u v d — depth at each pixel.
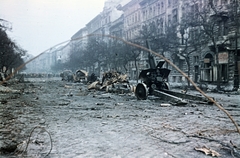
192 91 24.33
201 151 4.78
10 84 37.25
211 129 6.75
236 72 23.27
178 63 40.88
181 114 9.61
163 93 14.28
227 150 4.89
